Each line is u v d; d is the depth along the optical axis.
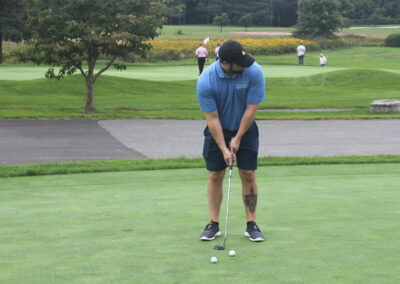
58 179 10.19
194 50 68.00
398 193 8.33
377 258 5.07
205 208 7.27
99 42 23.86
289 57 71.75
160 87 36.38
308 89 38.28
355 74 42.78
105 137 18.86
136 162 13.07
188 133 19.95
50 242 5.67
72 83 35.19
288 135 19.59
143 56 25.56
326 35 88.38
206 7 147.75
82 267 4.86
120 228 6.23
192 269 4.79
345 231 6.04
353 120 24.23
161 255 5.21
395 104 27.02
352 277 4.56
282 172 11.04
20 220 6.65
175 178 10.29
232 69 5.76
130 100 31.28
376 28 125.62
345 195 8.16
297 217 6.71
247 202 5.91
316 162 12.92
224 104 5.93
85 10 24.30
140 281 4.49
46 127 21.11
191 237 5.86
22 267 4.86
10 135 19.09
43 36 24.34
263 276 4.59
